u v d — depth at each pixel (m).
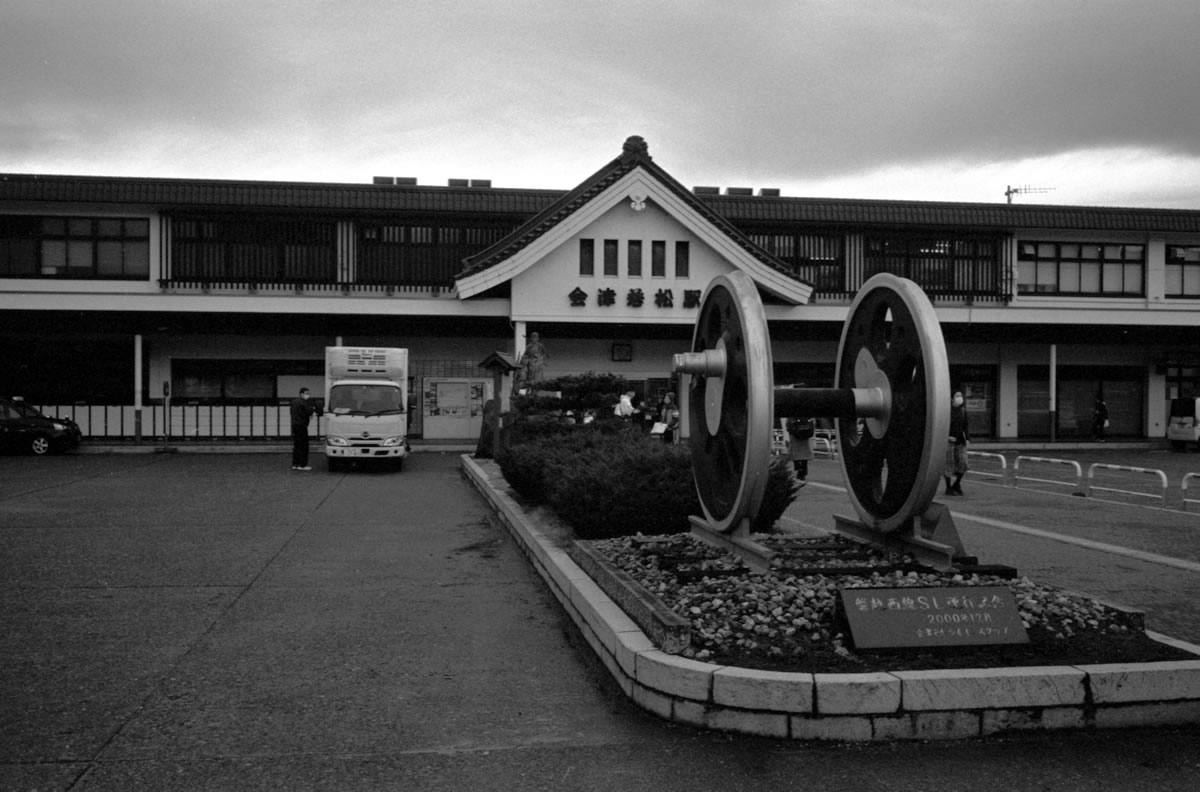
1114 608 5.55
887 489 6.97
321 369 28.28
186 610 7.37
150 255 25.67
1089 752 4.33
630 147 25.22
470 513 13.55
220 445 26.12
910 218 27.92
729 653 4.92
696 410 7.85
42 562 9.34
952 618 5.00
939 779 4.06
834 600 5.31
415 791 4.04
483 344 29.39
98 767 4.28
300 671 5.77
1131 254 30.28
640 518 8.50
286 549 10.26
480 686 5.47
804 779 4.08
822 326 28.44
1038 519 12.19
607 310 25.84
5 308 24.45
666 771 4.19
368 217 26.08
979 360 31.78
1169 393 32.72
